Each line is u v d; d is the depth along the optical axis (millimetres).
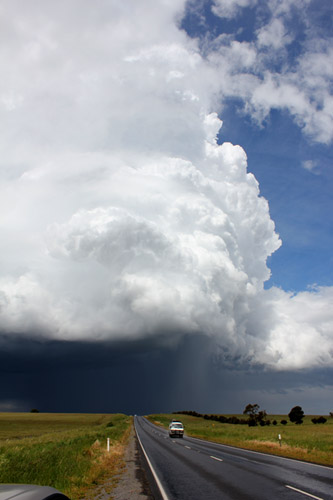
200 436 47688
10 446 21344
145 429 65062
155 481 13141
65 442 24641
